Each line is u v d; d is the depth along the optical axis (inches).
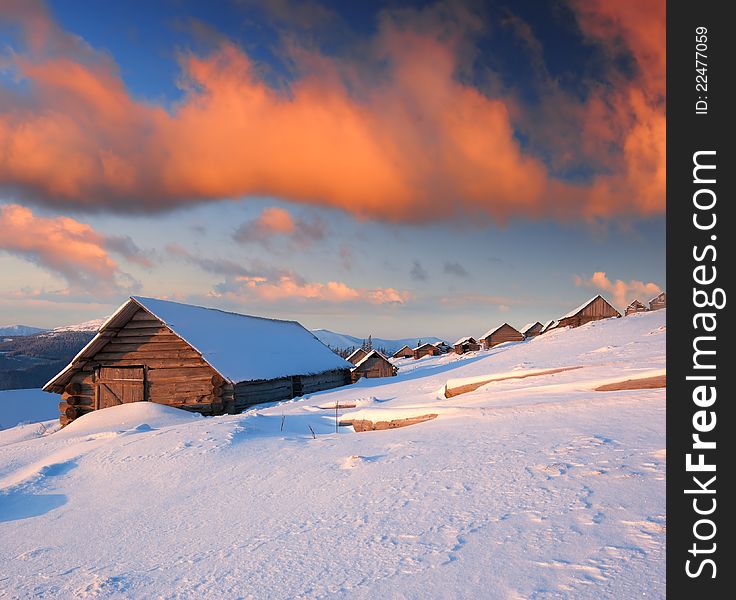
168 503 232.5
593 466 184.2
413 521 160.2
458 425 303.7
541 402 323.6
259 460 286.2
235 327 969.5
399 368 2230.6
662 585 101.5
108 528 209.0
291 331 1189.7
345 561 138.2
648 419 248.4
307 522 177.3
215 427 386.6
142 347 815.7
